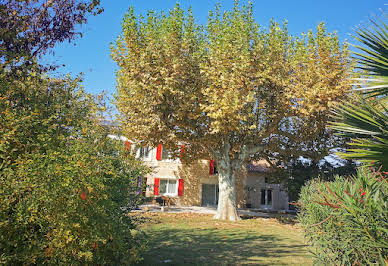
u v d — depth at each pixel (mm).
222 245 9477
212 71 14383
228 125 14242
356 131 4484
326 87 14633
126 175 5555
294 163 22203
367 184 2906
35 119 4492
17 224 3551
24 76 5625
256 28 15664
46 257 3826
